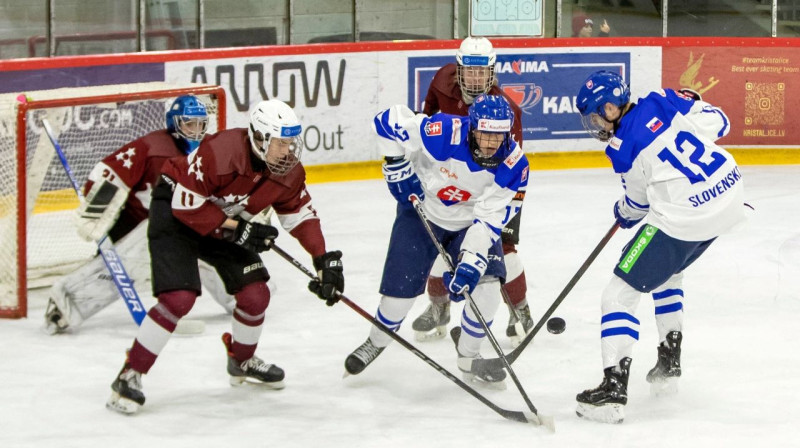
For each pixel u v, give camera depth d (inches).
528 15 912.3
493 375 379.2
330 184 781.9
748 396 373.7
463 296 376.5
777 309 489.4
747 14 976.9
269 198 355.6
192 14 847.7
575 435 334.3
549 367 408.8
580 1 945.5
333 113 791.7
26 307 470.0
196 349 429.4
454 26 914.7
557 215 687.1
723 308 492.1
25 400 366.3
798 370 403.2
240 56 750.5
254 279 363.9
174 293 347.6
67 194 565.0
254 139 337.7
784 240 623.8
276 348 431.8
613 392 343.0
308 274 364.2
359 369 382.0
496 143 348.5
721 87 867.4
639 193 366.9
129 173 437.1
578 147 859.4
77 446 324.2
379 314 380.8
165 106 557.6
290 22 875.4
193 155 345.4
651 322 467.2
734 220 352.5
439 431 339.6
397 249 376.8
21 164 459.2
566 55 842.8
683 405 365.1
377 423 348.2
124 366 353.7
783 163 875.4
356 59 794.8
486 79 433.7
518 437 333.1
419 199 377.4
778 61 869.2
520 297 435.8
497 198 359.6
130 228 464.4
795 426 342.6
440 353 430.0
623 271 350.9
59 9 811.4
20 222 463.5
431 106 473.1
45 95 498.9
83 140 553.9
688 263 371.9
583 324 465.7
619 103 351.9
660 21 965.8
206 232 348.5
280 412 358.6
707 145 352.2
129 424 344.8
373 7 897.5
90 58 682.8
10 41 802.2
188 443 327.9
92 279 446.0
